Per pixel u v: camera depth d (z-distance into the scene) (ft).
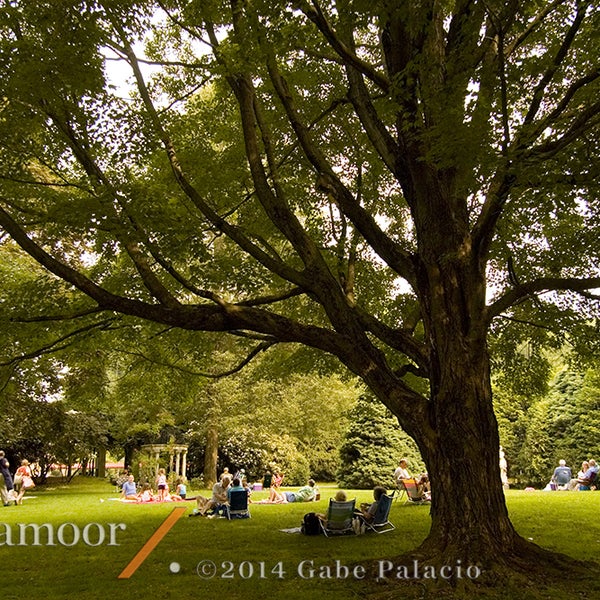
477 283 25.26
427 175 26.32
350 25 22.16
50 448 97.76
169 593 21.59
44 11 25.86
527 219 32.71
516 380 43.21
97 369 63.05
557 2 27.27
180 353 44.09
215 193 37.04
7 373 37.35
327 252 40.01
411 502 49.70
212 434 87.61
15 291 35.45
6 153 29.84
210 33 31.27
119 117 29.25
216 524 40.81
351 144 40.68
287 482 97.96
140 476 82.53
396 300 44.11
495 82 24.71
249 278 38.29
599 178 20.72
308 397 92.12
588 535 32.55
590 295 27.43
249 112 30.63
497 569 20.95
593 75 22.22
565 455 88.89
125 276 37.76
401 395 25.32
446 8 30.94
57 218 27.32
